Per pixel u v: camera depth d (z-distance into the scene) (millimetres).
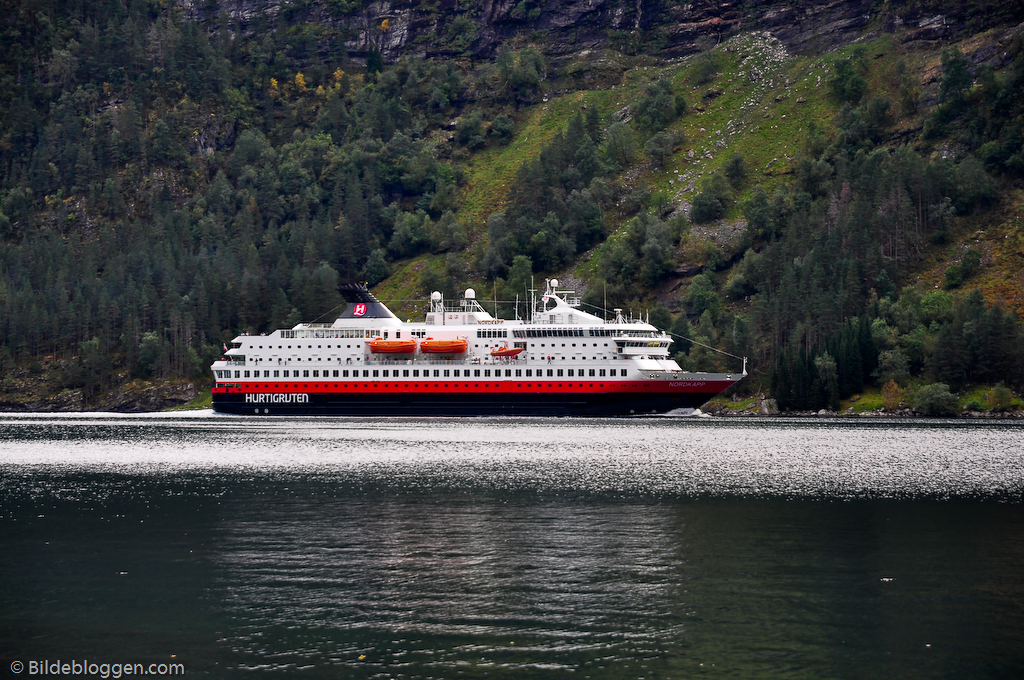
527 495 71000
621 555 52000
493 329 149500
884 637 39500
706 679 35156
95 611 42625
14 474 83375
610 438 116062
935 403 161875
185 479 79750
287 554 52125
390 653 37594
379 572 48531
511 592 45125
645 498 69875
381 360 151750
